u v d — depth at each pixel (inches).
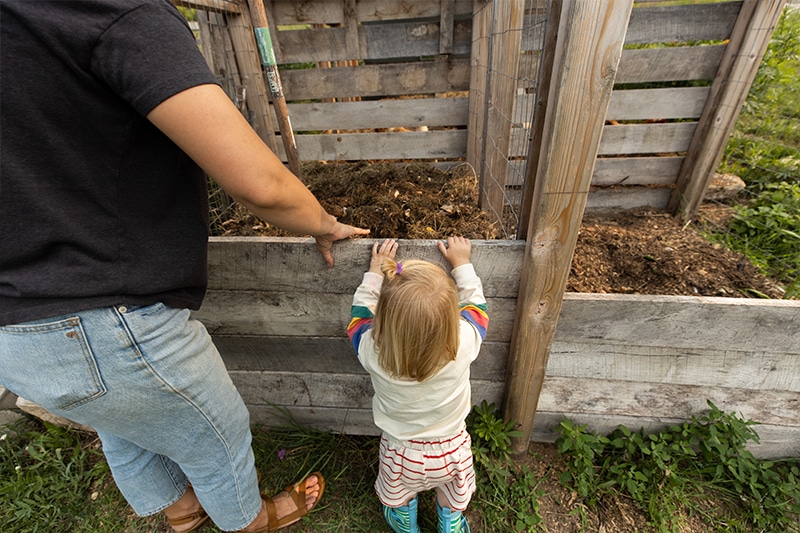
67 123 26.5
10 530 65.0
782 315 54.6
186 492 59.3
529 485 67.1
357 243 53.3
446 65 96.0
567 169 43.9
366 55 96.3
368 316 51.1
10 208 26.5
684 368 61.9
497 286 56.1
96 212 29.8
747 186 117.4
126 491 52.6
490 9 75.2
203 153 28.2
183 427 40.7
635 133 107.0
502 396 68.4
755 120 122.2
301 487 64.7
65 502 68.3
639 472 65.6
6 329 30.8
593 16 36.5
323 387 70.2
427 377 45.1
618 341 60.6
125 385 34.1
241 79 84.7
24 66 24.1
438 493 57.9
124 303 32.4
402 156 108.0
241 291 59.4
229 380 44.7
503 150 71.4
